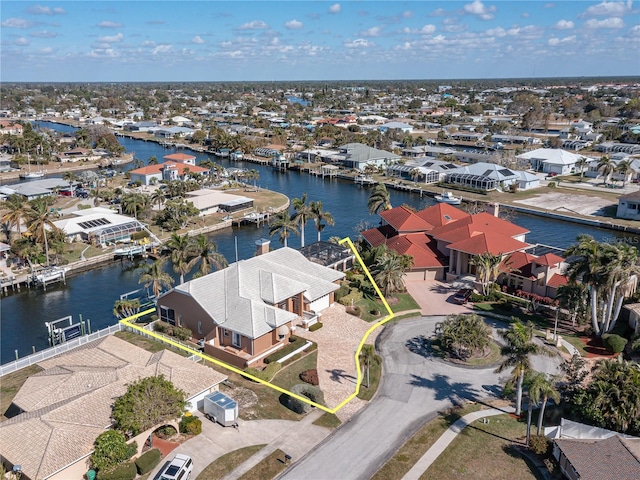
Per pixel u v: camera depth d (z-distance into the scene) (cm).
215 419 4703
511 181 16100
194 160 19138
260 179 18350
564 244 11106
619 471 3719
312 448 4384
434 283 8225
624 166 16038
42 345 6894
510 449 4381
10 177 17488
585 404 4553
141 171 16300
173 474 3841
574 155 19025
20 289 8762
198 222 12419
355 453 4328
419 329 6619
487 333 5856
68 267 9425
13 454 3856
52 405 4388
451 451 4353
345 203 14888
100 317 7725
